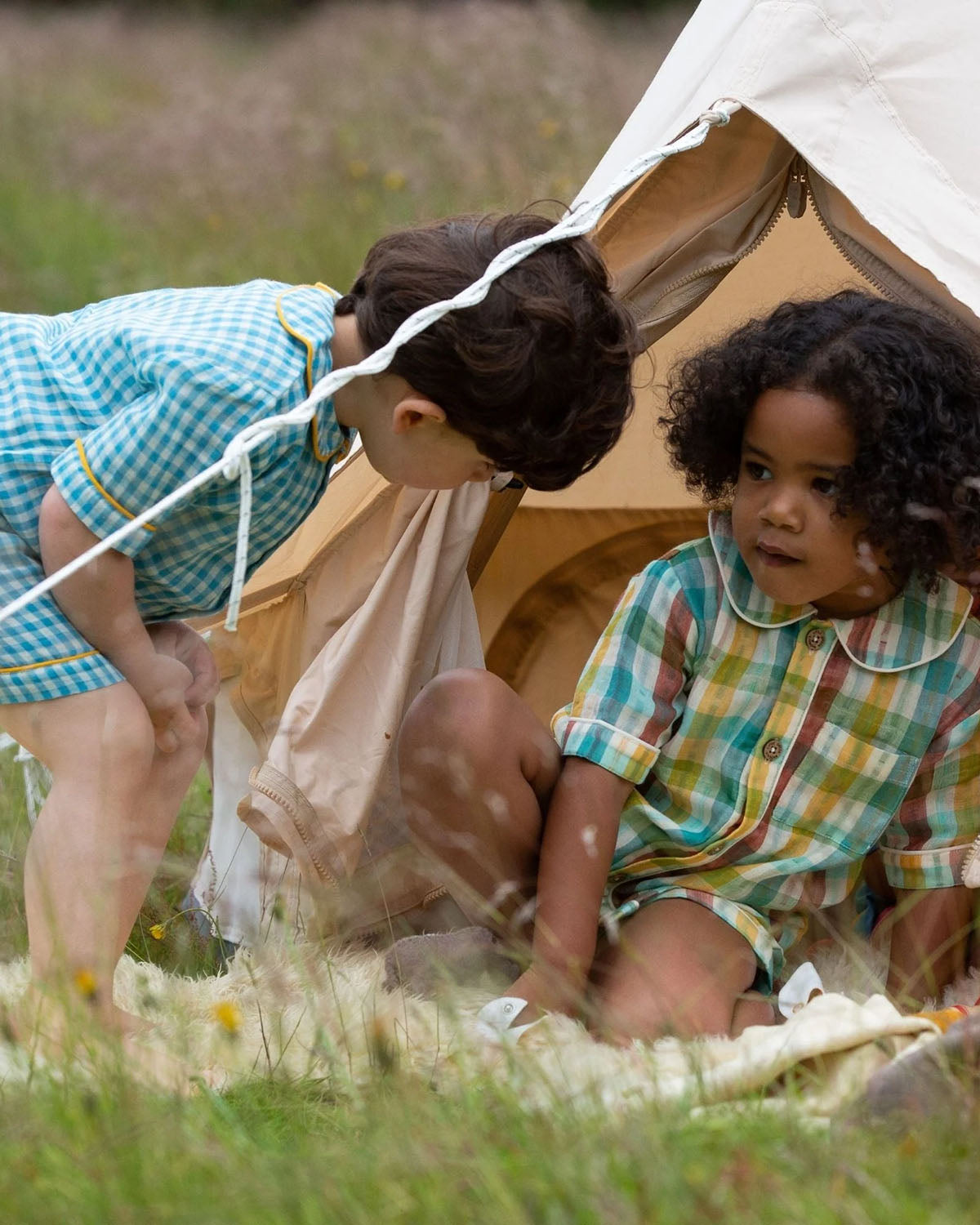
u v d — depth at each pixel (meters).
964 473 2.24
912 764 2.33
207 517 2.20
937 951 2.34
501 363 2.13
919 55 2.41
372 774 2.56
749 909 2.35
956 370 2.27
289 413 2.04
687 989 2.21
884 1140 1.63
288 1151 1.67
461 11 9.89
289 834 2.52
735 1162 1.54
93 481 2.07
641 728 2.30
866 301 2.31
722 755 2.35
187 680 2.26
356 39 10.05
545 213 6.49
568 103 7.79
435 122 7.90
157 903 2.71
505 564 3.33
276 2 14.38
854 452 2.19
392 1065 1.80
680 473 3.24
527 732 2.30
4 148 8.94
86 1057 1.88
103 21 13.90
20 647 2.13
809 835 2.34
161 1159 1.57
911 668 2.33
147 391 2.12
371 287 2.21
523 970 2.30
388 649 2.61
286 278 7.11
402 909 2.66
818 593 2.26
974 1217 1.49
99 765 2.14
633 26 10.62
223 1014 2.02
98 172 8.54
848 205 2.39
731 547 2.38
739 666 2.35
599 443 2.27
